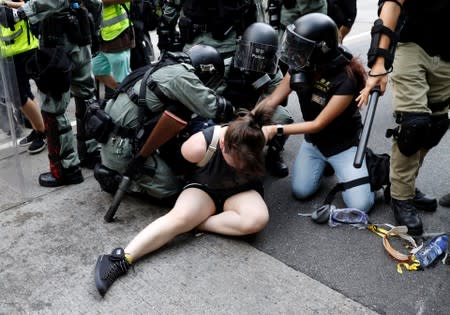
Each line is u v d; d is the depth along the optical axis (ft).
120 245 7.74
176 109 7.97
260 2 10.56
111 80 12.39
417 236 7.92
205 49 8.41
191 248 7.63
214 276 7.02
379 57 6.75
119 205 8.70
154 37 21.99
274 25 11.33
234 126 7.14
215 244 7.74
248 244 7.78
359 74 8.20
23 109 10.64
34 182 9.75
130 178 8.21
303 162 9.09
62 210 8.71
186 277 6.99
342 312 6.38
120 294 6.70
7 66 8.51
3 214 8.59
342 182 8.62
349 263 7.34
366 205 8.39
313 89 8.39
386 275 7.08
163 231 7.36
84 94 9.75
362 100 6.96
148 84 7.97
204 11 9.62
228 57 9.94
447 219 8.41
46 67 8.48
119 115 8.30
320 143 8.75
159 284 6.86
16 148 8.92
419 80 7.34
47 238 7.92
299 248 7.72
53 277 7.06
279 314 6.34
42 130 11.19
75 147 10.97
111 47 11.74
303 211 8.82
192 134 8.50
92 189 9.44
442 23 7.20
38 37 8.80
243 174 7.68
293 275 7.07
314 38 7.64
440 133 8.03
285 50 7.98
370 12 29.12
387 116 13.00
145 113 8.14
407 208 8.09
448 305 6.50
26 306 6.54
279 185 9.76
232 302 6.54
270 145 9.52
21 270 7.20
